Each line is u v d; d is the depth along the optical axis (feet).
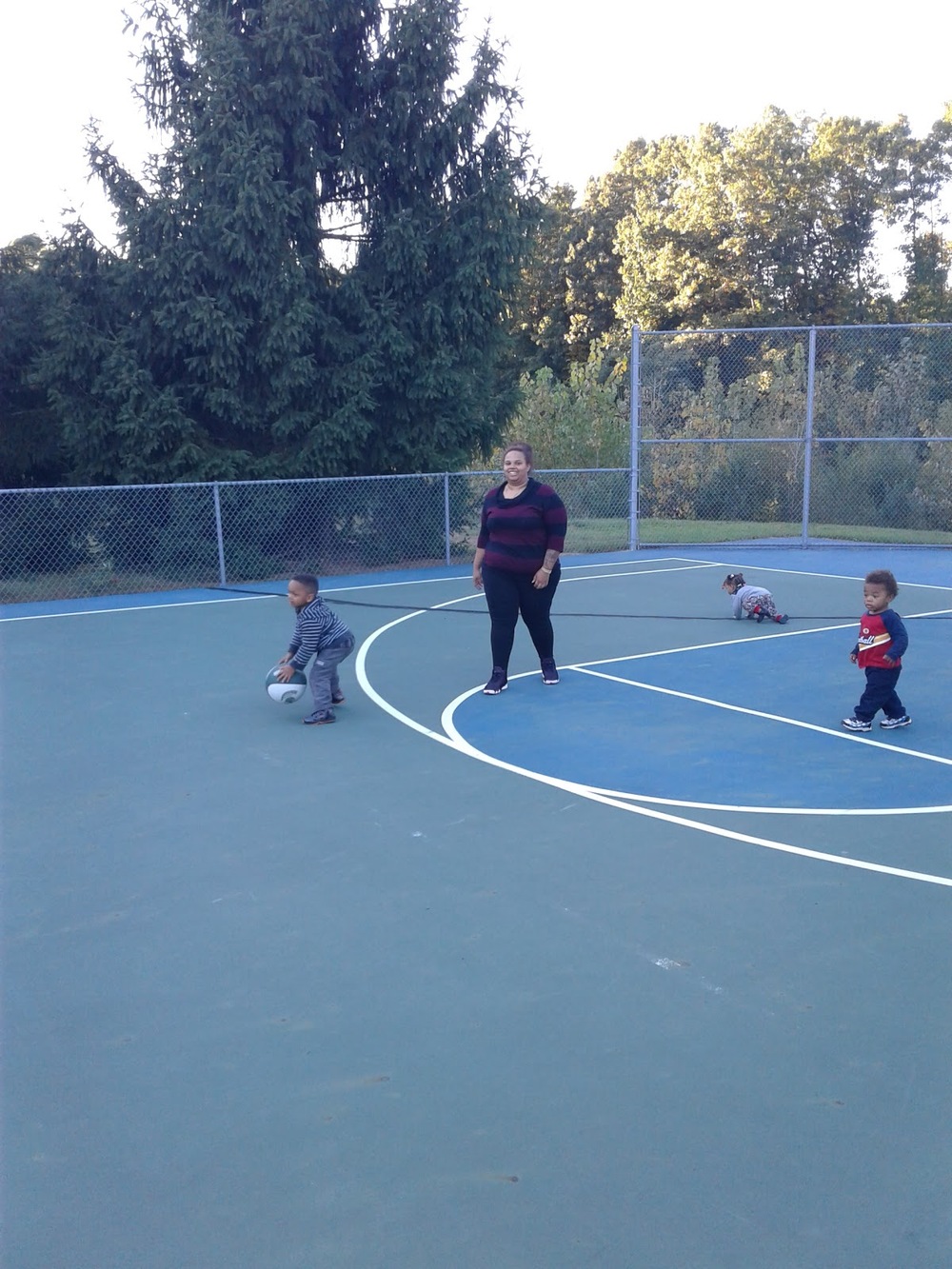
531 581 30.71
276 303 55.57
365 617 44.24
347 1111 11.64
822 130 149.07
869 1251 9.55
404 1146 11.04
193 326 54.54
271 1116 11.58
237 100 54.95
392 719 28.22
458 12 58.54
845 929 15.84
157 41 56.44
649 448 77.56
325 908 16.74
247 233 54.60
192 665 35.22
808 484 65.41
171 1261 9.54
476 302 60.59
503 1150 10.96
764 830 19.95
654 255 146.72
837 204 148.66
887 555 61.93
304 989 14.28
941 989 14.08
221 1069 12.46
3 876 18.20
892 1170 10.60
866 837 19.57
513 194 60.34
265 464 58.34
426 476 58.65
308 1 55.11
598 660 35.47
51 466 65.87
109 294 57.06
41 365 55.93
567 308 165.99
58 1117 11.62
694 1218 9.98
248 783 22.95
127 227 55.31
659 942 15.46
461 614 44.86
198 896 17.26
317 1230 9.89
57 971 14.87
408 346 59.21
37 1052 12.88
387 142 58.85
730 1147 10.96
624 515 78.69
